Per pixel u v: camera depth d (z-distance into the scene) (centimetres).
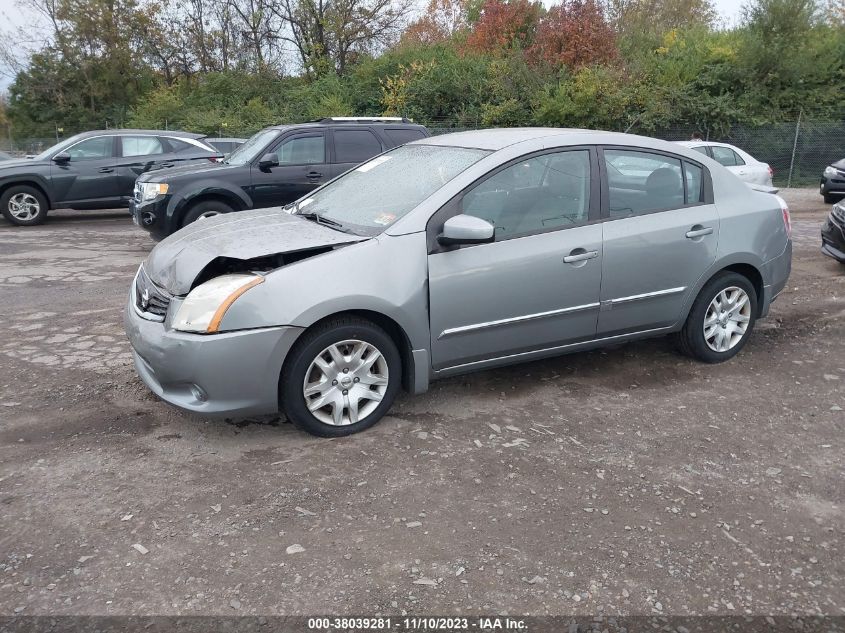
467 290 416
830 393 477
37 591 271
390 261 396
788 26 2427
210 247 400
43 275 830
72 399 452
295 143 984
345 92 2922
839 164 1645
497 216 429
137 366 422
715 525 321
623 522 322
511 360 450
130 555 293
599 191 460
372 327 398
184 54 3478
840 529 321
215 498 337
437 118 2670
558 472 366
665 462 379
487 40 2953
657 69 2495
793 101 2392
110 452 382
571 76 2525
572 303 451
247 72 3253
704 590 278
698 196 504
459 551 298
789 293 743
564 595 273
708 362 527
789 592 278
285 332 371
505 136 468
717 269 505
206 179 937
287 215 476
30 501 333
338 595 271
